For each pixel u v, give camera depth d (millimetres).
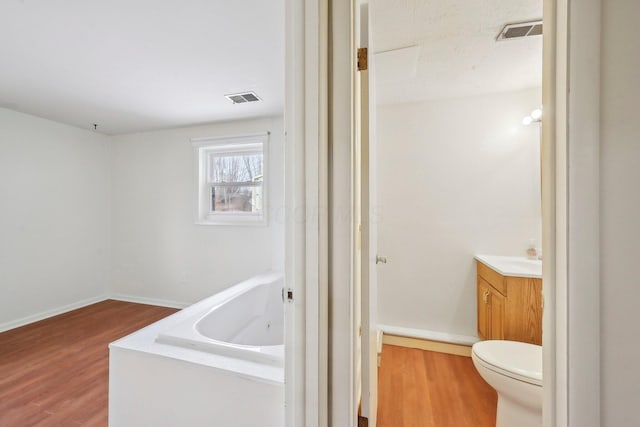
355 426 908
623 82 567
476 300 2285
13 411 1599
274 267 2961
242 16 1421
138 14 1401
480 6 1353
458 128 2324
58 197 3078
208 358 1146
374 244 1388
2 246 2668
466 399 1716
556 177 640
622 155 570
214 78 2076
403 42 1615
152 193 3373
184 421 1127
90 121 3018
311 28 788
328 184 835
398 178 2443
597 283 583
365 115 1083
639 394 571
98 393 1754
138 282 3453
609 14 571
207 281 3189
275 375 1039
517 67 1884
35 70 1956
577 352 592
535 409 1188
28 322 2818
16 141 2750
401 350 2338
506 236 2221
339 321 836
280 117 2896
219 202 3244
